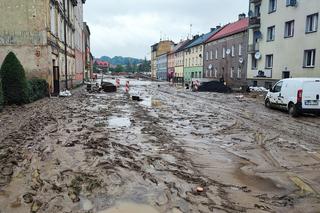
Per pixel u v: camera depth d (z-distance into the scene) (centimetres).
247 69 4038
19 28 2367
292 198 560
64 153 802
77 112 1616
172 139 1012
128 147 886
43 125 1202
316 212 506
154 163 741
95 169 682
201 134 1108
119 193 563
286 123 1386
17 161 732
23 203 520
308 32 2786
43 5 2364
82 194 556
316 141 1011
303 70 2866
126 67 17350
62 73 3108
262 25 3609
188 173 680
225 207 518
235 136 1081
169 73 9188
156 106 1978
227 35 4859
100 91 3362
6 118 1327
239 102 2430
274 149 902
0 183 601
